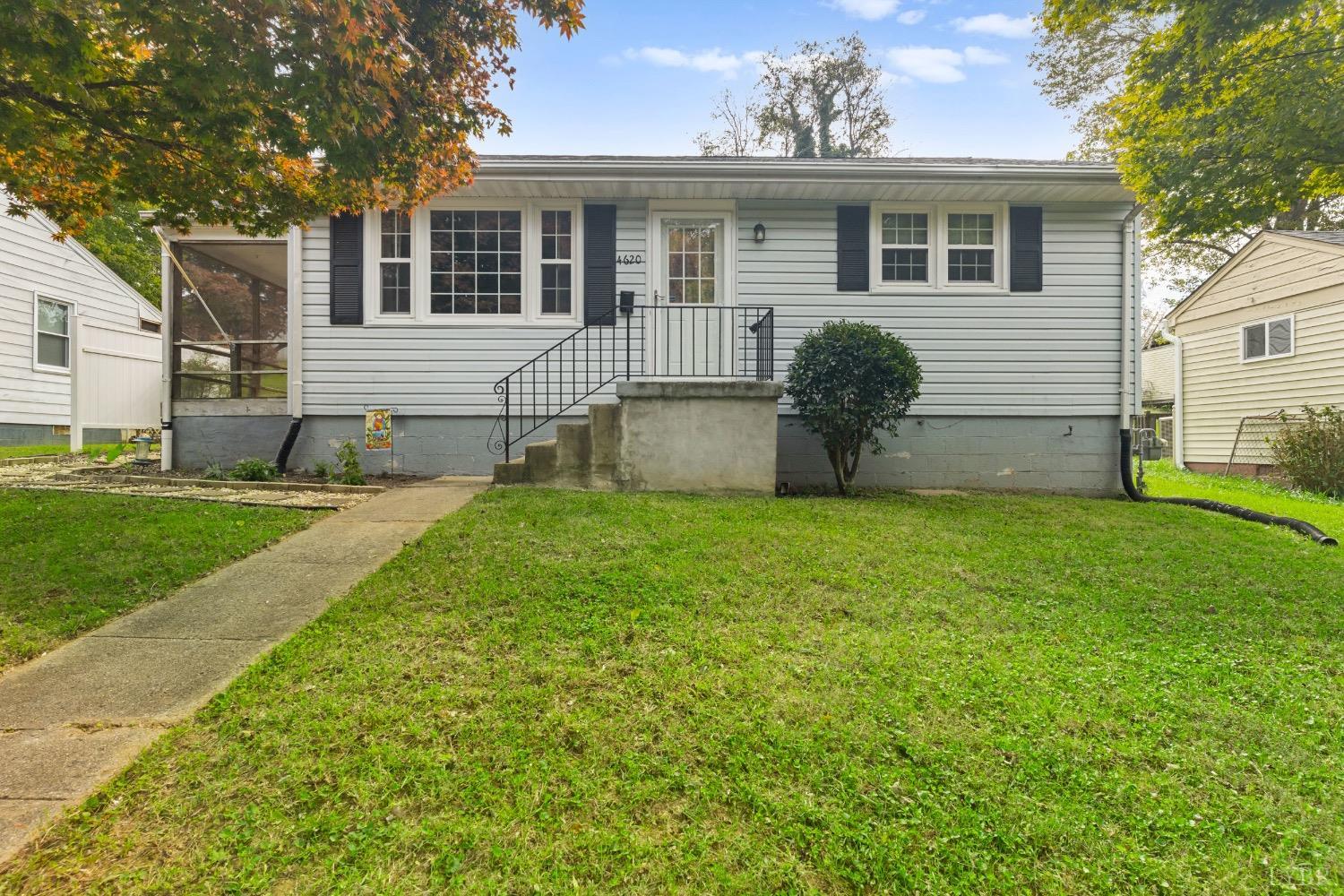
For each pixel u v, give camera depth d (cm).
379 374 812
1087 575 444
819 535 498
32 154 468
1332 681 299
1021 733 246
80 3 360
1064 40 1811
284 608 373
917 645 322
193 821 201
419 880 178
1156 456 838
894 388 682
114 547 460
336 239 806
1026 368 839
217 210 561
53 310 1291
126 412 1141
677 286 830
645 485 677
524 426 817
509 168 748
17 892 174
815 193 808
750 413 682
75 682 291
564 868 183
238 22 371
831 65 2273
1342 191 561
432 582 391
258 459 780
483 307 822
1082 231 841
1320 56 514
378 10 386
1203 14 509
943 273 836
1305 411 1048
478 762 227
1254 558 497
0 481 701
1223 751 241
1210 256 2197
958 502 697
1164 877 180
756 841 193
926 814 203
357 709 259
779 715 256
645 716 255
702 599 375
